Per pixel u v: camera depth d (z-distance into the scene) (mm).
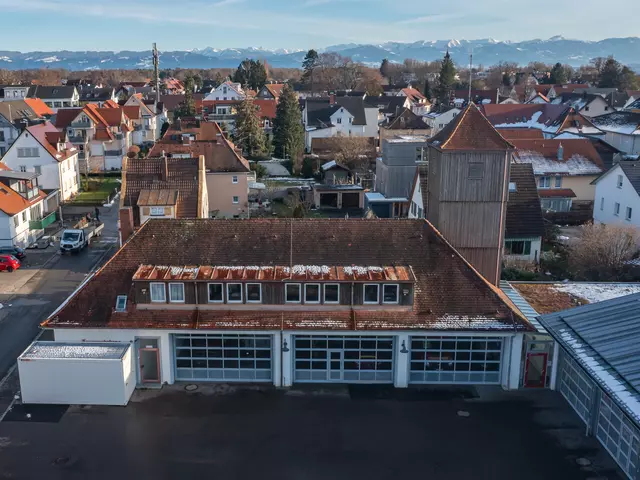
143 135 115062
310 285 31406
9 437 27281
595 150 72375
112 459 25797
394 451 26469
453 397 30844
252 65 189500
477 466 25531
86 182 83562
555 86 169500
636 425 21188
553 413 29484
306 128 110000
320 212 71750
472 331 30641
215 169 66375
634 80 179250
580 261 47938
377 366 32094
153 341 31359
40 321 40625
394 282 30984
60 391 29875
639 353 25016
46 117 105500
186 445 26812
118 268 32719
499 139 36781
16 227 55625
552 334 28562
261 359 31984
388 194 67500
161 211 48156
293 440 27203
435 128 126000
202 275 31359
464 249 38031
